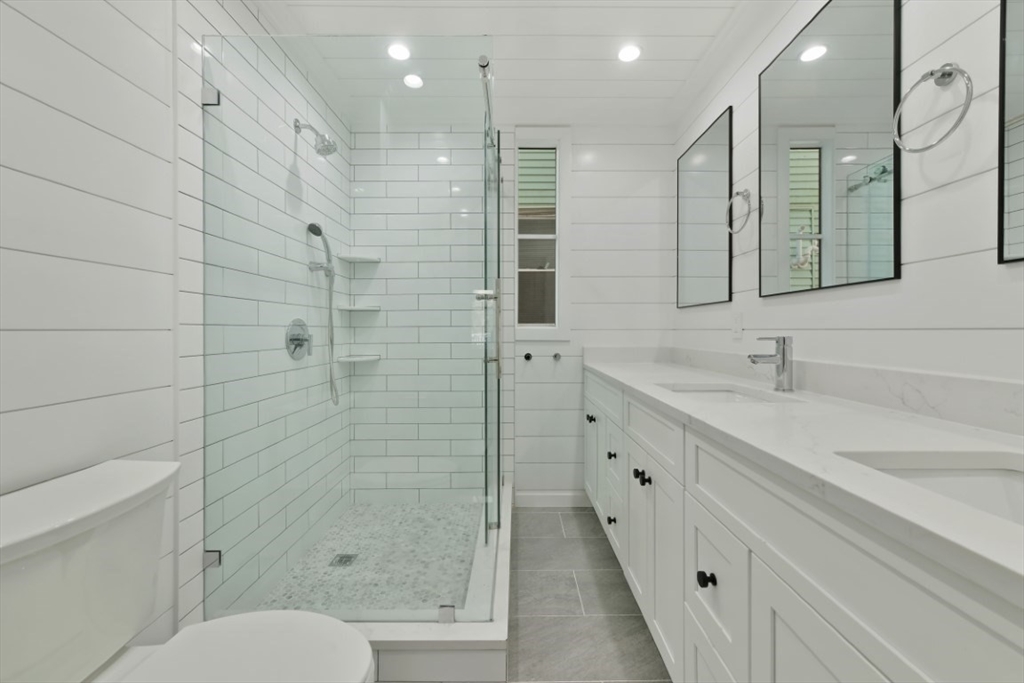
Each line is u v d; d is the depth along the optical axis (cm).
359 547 172
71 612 74
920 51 103
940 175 98
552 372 271
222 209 142
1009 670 36
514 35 192
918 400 100
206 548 135
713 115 220
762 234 172
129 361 109
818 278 139
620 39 195
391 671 123
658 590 129
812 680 61
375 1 171
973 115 90
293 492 175
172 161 124
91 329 99
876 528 49
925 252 102
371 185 196
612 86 230
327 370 190
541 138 267
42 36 88
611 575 192
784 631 68
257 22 166
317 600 145
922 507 46
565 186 268
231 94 146
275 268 167
